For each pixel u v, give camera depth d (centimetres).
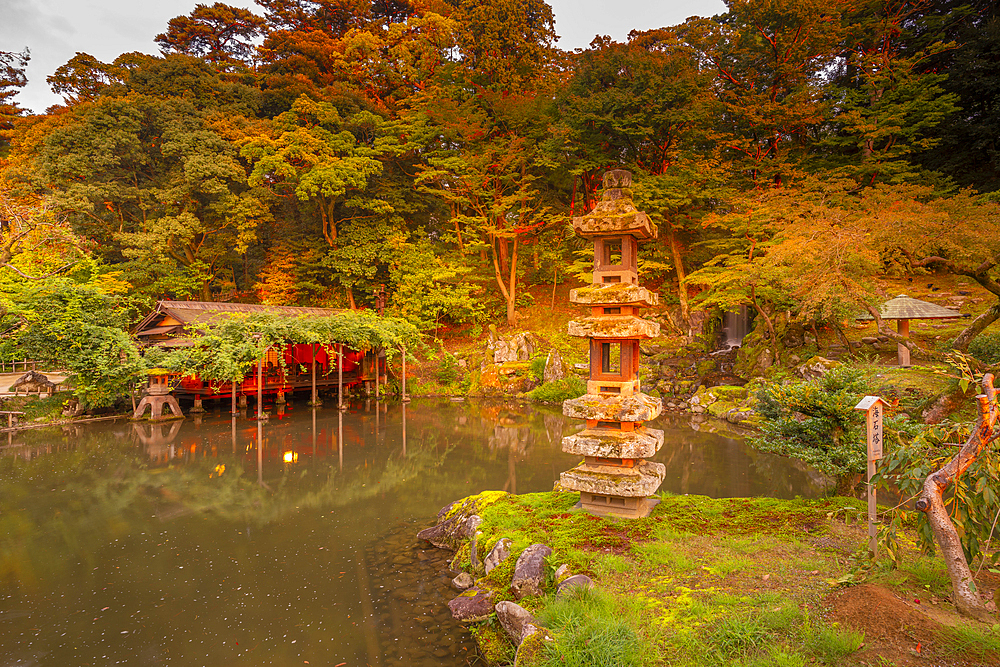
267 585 579
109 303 1794
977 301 1838
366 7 3994
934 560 400
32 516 815
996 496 321
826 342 1894
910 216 949
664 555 473
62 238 1748
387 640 461
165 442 1367
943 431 389
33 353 1594
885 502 687
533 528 571
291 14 4016
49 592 566
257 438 1429
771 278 1623
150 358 1761
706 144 2478
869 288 1179
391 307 2762
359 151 2742
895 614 308
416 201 3041
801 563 440
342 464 1145
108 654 447
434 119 2784
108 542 711
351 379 2430
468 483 998
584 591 401
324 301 2991
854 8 2305
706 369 2159
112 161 2397
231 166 2623
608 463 623
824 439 675
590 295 609
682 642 325
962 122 2284
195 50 4250
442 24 3141
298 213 3170
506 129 2750
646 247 2578
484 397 2386
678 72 2409
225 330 1747
